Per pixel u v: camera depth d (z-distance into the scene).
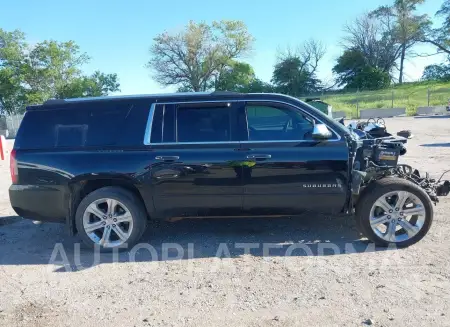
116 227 4.83
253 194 4.70
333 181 4.66
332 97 47.62
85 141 4.84
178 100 4.86
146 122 4.83
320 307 3.45
